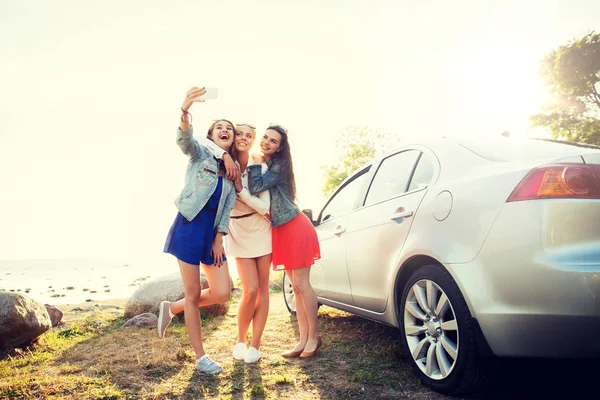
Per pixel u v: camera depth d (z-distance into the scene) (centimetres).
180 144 310
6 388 284
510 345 221
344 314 513
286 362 335
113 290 1242
